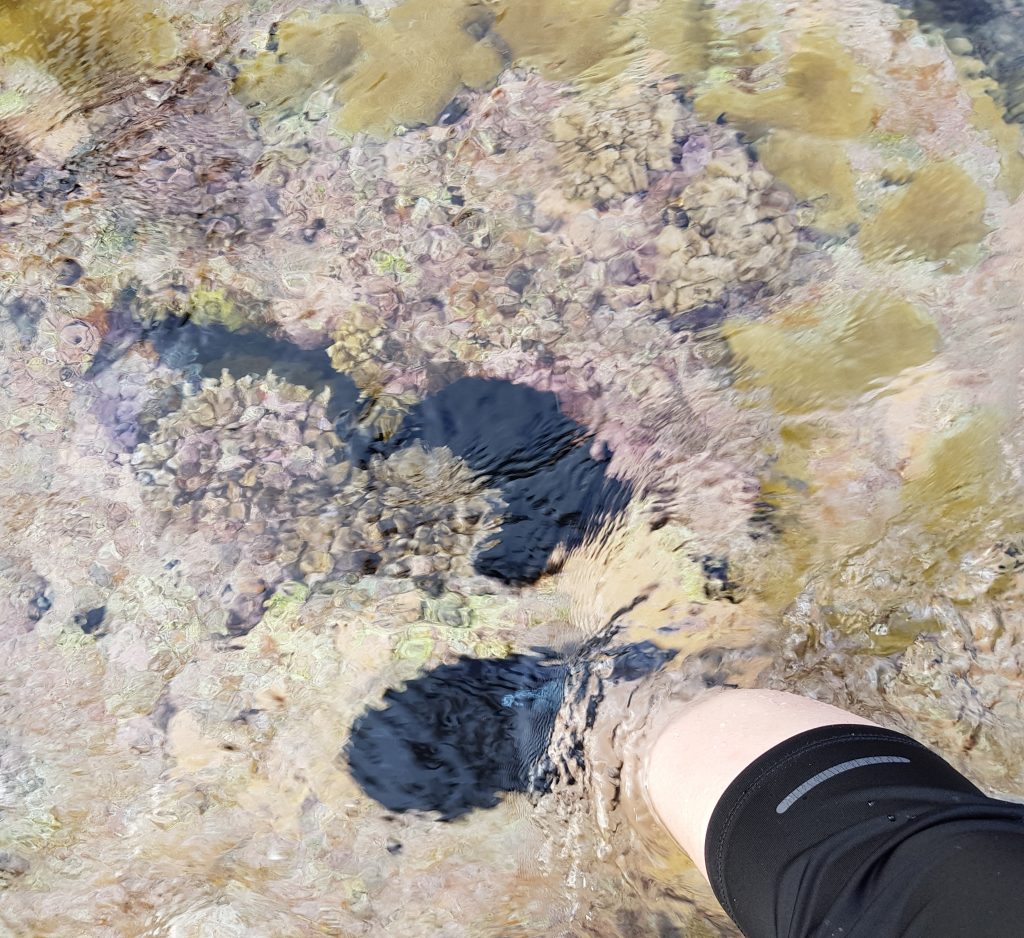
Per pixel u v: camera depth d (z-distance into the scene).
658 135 0.86
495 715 0.69
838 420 0.73
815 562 0.71
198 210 0.87
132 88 0.94
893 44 0.88
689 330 0.77
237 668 0.70
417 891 0.65
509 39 0.94
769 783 0.49
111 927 0.63
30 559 0.73
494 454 0.76
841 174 0.81
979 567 0.69
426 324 0.80
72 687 0.70
